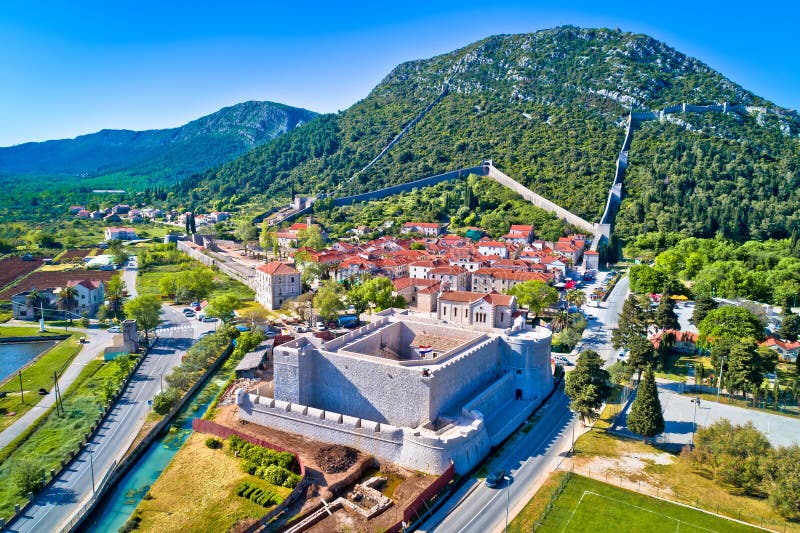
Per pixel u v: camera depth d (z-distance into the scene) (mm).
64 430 107562
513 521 78562
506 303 139625
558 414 115812
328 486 85188
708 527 77750
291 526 76875
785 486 80250
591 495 85250
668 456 97875
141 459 99312
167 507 81438
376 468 92500
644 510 81500
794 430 107812
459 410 104938
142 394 124938
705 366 143250
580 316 173625
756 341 142250
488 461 96125
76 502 85625
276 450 94875
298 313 186375
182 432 108875
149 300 164250
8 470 93250
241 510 80062
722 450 89500
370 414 105125
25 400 121688
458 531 76438
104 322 185500
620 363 128125
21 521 80938
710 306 173625
